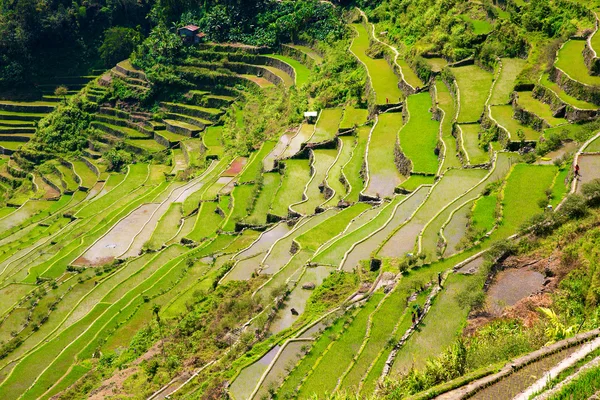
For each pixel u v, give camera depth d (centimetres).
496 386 2495
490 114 6147
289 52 11694
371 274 4575
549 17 7256
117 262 7156
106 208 9131
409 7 9869
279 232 6325
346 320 4038
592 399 2147
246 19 12694
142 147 11306
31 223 9700
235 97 11731
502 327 3347
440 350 3456
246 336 4416
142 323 5641
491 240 4234
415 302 3916
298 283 4872
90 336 5672
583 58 6200
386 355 3541
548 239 3928
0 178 11994
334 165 7119
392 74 8762
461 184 5416
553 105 5816
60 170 11531
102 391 4597
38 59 14512
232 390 3800
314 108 9069
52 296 6750
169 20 13862
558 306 3372
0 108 13650
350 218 5806
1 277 7756
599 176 4369
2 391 5256
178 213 8094
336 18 11462
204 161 9900
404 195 5700
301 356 3897
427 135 6744
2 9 14975
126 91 12494
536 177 4809
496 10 8069
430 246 4559
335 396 3175
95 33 15188
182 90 12319
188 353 4728
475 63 7725
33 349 5778
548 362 2598
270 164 8038
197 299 5409
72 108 12581
